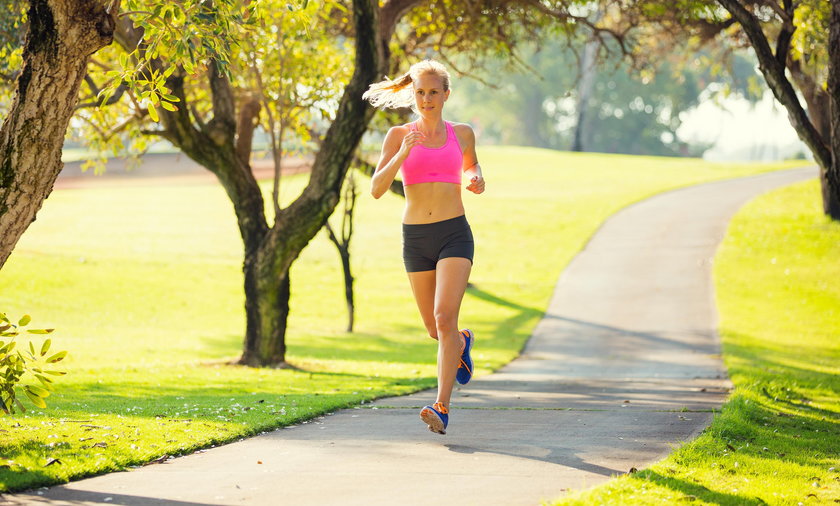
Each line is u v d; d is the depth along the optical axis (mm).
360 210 52375
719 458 6754
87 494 5562
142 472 6266
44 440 6961
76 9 6660
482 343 24953
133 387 12859
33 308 29484
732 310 28891
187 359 20969
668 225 45406
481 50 21969
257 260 17859
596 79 99375
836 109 11797
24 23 14141
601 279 35250
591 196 56531
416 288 7488
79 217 48094
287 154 21672
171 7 7773
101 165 20641
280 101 17875
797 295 30594
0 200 6672
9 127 6707
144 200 53750
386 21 17844
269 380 14312
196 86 19828
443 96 7160
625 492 5512
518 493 5609
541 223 47594
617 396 11781
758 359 20031
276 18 17328
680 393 12492
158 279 35125
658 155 108438
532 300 32281
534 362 21281
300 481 5961
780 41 12961
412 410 9742
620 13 21281
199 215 49625
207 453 7004
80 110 18438
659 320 28078
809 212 44750
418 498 5484
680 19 20141
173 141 17109
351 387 12805
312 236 17641
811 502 5641
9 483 5617
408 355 23141
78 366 17188
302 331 28203
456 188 7246
